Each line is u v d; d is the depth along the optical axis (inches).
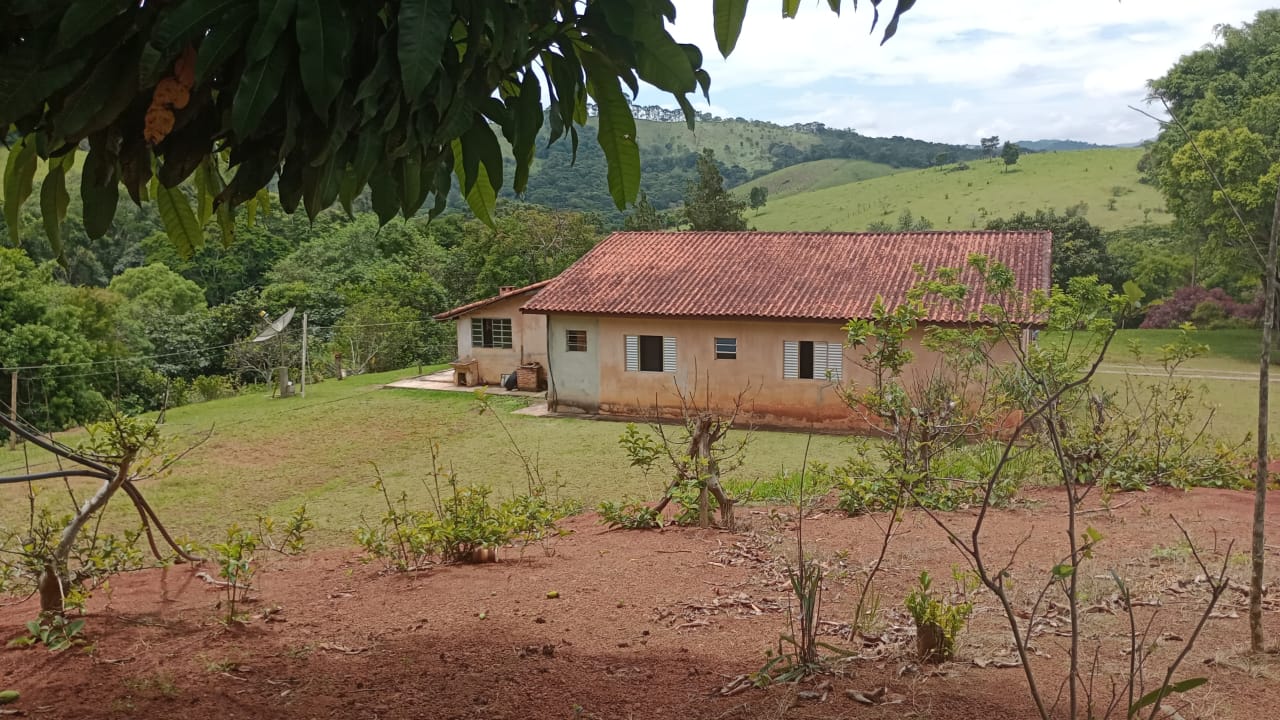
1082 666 136.9
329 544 380.2
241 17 69.9
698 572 209.6
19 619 175.6
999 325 161.5
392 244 1615.4
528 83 89.5
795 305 693.3
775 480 422.6
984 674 135.1
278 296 1385.3
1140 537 228.2
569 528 291.9
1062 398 289.9
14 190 95.7
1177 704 120.6
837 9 99.7
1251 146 959.0
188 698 131.2
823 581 194.5
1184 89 1259.8
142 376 1083.9
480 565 227.1
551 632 164.7
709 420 279.0
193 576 216.1
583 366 762.8
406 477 540.1
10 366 916.0
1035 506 277.1
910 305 309.6
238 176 79.7
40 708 126.0
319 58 69.9
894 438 313.9
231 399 921.5
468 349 937.5
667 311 712.4
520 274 1402.6
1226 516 251.3
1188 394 366.3
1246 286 1194.6
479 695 133.0
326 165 78.2
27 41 73.4
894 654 145.2
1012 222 1535.4
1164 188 1233.4
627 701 129.4
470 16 78.8
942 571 199.0
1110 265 1330.0
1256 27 1275.8
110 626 165.2
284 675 142.0
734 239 844.6
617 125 95.5
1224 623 156.9
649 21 86.3
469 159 89.3
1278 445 430.6
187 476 548.1
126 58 74.2
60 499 493.4
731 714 122.7
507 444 637.9
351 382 1007.0
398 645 157.9
